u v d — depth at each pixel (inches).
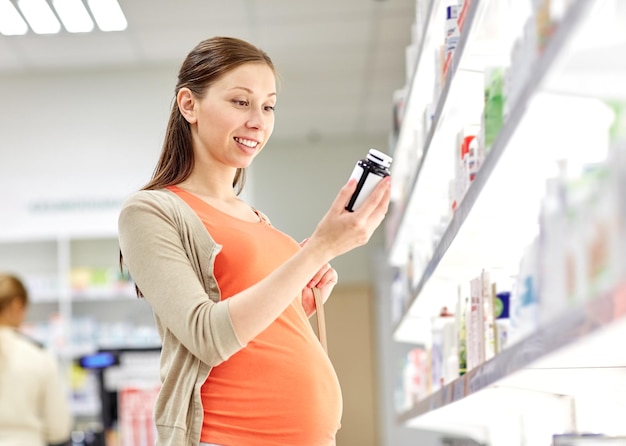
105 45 275.0
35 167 289.1
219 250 73.4
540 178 76.0
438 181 141.6
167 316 69.3
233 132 77.2
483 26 84.6
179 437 69.5
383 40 281.4
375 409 412.2
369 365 414.6
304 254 68.3
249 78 77.4
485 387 78.6
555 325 49.8
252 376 71.9
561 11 46.5
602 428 81.1
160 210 72.8
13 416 174.4
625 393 76.5
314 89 330.0
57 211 285.3
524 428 104.4
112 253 323.0
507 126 63.7
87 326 301.0
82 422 298.7
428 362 153.7
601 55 51.5
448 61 103.2
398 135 175.5
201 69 78.1
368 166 71.2
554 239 52.9
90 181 286.4
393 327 207.2
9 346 178.2
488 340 89.0
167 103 290.7
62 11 251.1
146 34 268.4
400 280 194.1
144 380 201.3
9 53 277.9
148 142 289.6
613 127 49.1
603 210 42.9
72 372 293.7
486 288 90.5
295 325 76.3
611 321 40.2
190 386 70.2
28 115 291.0
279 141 402.9
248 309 66.7
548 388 82.6
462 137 99.2
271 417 71.5
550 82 55.0
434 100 119.2
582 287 46.2
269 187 406.3
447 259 107.1
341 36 277.1
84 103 291.1
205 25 264.1
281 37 276.2
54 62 286.2
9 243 322.7
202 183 79.7
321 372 75.5
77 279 301.9
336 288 419.8
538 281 57.7
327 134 394.0
